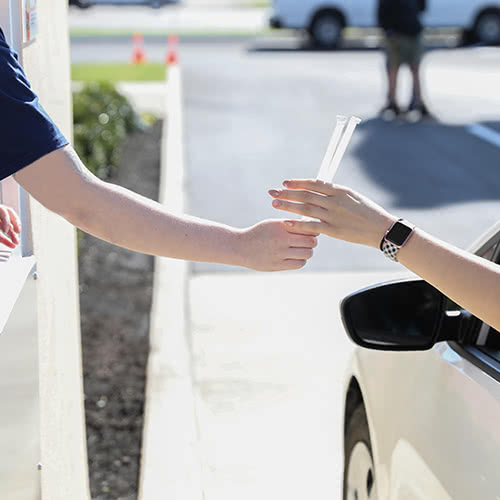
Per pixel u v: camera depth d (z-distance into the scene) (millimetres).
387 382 2668
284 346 5887
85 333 6211
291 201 1889
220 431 4719
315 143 13359
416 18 14898
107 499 4176
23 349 2266
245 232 1927
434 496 2129
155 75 21047
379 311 2379
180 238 1898
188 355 5605
